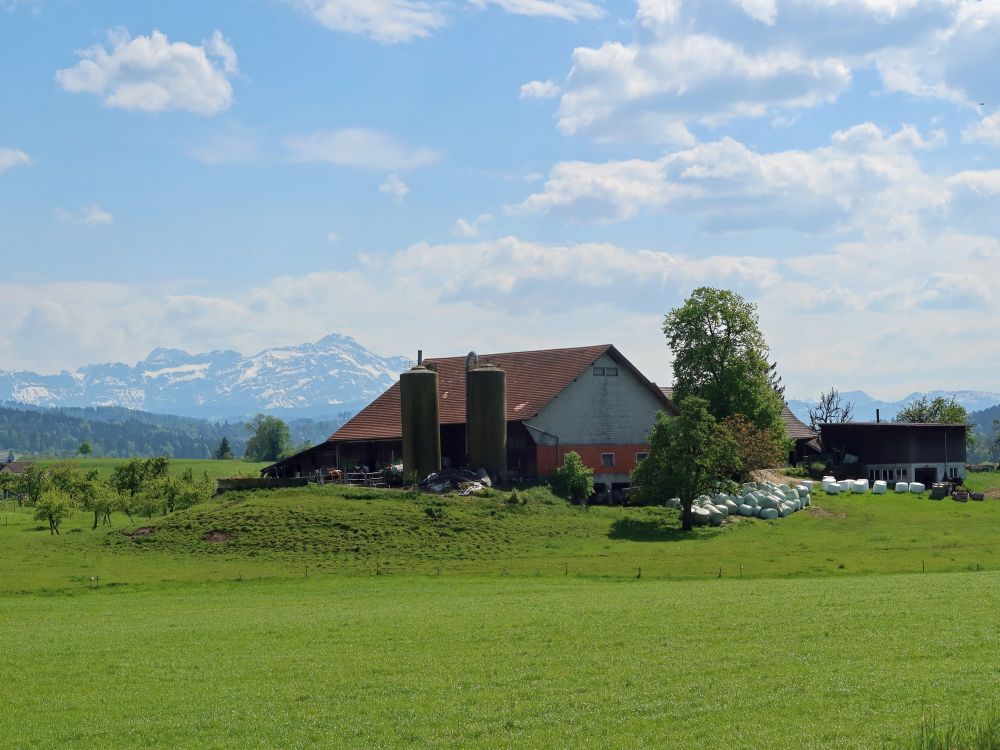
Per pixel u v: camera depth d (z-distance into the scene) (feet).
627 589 149.89
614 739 72.43
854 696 79.97
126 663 101.45
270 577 177.17
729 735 71.87
